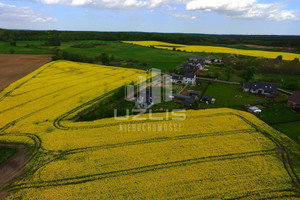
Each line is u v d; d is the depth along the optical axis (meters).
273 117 47.72
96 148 34.25
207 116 47.28
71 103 52.91
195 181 26.91
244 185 26.23
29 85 65.88
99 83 71.00
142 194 24.81
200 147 34.62
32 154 32.75
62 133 38.88
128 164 30.28
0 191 25.69
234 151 33.56
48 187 26.05
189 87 72.75
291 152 33.56
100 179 27.30
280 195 24.78
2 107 49.59
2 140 36.50
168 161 30.95
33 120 43.62
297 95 54.31
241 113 48.91
